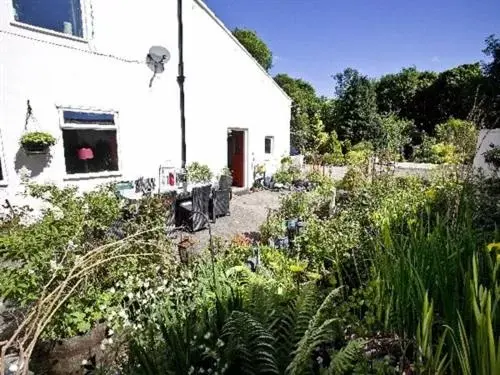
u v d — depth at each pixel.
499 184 4.73
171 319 2.06
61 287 1.58
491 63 15.02
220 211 6.61
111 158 6.65
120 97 6.67
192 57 8.02
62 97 5.78
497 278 1.62
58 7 5.70
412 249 1.83
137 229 2.96
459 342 1.36
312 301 1.79
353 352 1.38
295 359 1.38
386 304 1.73
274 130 11.53
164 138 7.61
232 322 1.60
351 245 3.04
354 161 10.36
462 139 5.12
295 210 5.28
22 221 4.23
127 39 6.70
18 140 5.28
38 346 2.00
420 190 5.35
